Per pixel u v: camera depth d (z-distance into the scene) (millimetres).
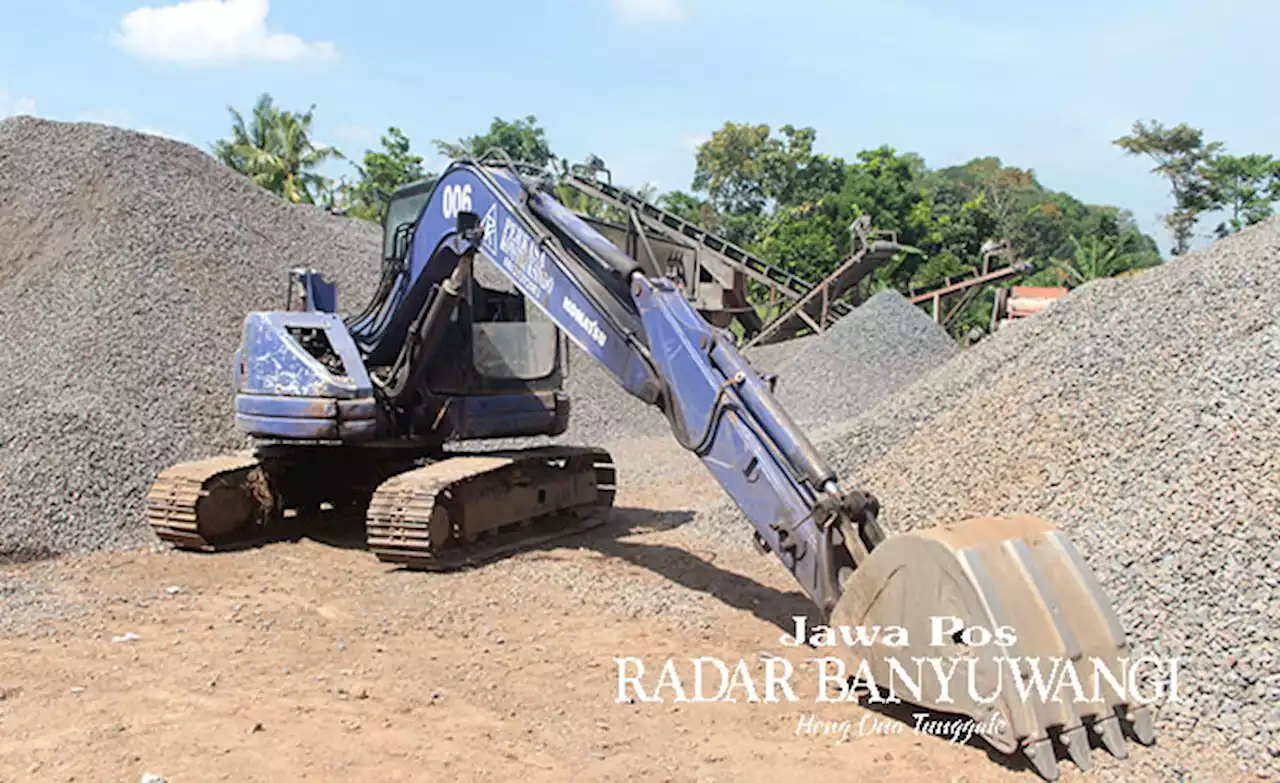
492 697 5957
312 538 10305
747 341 27938
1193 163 48938
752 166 57625
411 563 8898
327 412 9562
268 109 42375
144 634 7102
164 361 13469
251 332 10031
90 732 5285
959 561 5023
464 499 9266
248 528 10227
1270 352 7715
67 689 5938
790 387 21125
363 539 10266
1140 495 7008
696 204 56688
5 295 15086
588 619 7555
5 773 4766
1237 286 9328
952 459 9383
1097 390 8938
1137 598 6090
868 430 11438
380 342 10508
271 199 20062
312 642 6957
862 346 22094
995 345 12000
